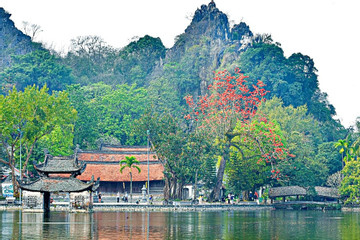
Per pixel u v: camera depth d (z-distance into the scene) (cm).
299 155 17788
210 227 8588
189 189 15462
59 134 16325
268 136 14762
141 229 8125
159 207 12875
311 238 7419
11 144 12988
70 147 17675
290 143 17500
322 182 18588
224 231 8056
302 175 16612
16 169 14225
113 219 9675
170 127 13762
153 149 13825
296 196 16425
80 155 15900
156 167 15225
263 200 16638
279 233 7962
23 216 9912
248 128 14912
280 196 15650
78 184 10588
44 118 13488
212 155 14125
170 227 8469
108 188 15125
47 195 11106
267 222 9856
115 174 15112
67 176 10912
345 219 11062
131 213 11581
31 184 10581
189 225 8825
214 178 15012
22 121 13425
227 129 15062
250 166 15038
